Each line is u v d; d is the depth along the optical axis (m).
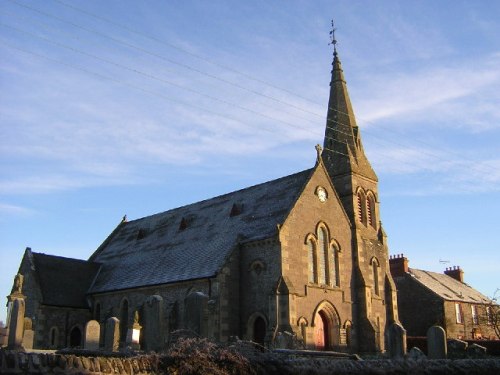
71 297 53.44
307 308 40.47
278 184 47.78
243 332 40.88
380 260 50.00
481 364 26.36
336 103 54.94
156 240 55.16
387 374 22.73
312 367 20.55
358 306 45.12
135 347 32.06
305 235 42.44
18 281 37.41
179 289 44.16
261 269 41.03
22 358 15.47
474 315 66.88
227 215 49.00
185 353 18.50
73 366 16.27
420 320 64.31
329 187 46.44
